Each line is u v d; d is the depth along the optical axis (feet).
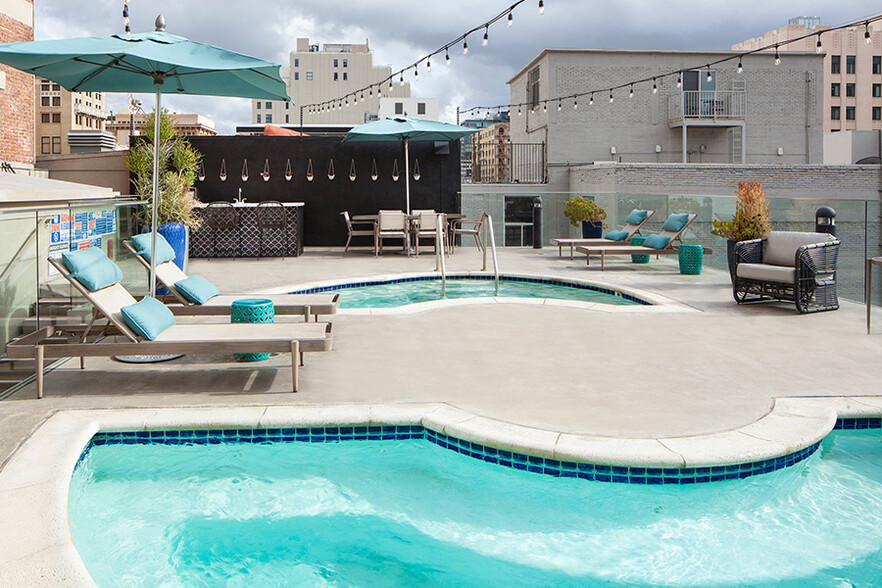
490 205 59.93
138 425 14.24
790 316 25.99
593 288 35.24
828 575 10.09
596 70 95.50
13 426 13.76
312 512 12.04
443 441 14.14
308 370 18.38
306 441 14.56
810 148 99.50
